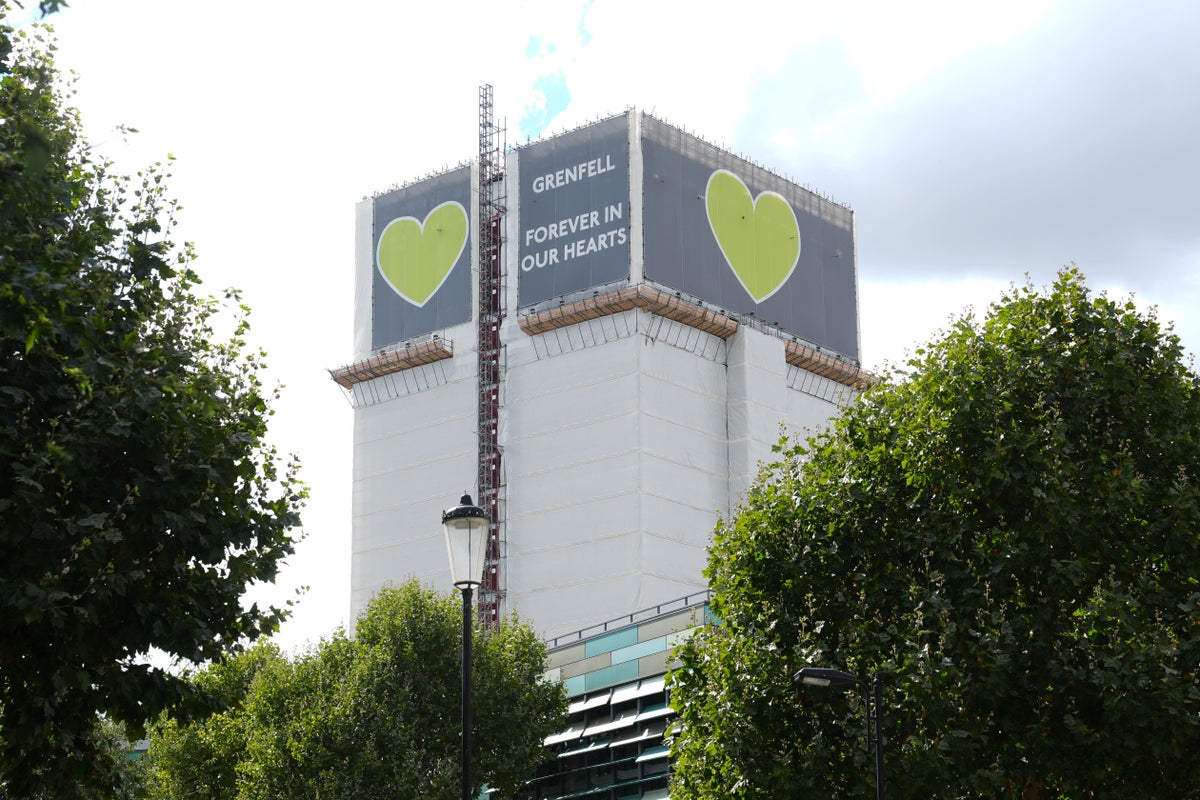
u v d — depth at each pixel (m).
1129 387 35.78
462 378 164.00
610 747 69.56
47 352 22.64
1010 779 33.47
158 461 23.80
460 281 166.88
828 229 176.88
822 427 168.12
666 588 147.12
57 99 26.14
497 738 64.31
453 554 28.34
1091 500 34.28
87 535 22.69
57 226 24.30
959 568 34.75
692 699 37.00
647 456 149.12
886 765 32.38
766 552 36.81
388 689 61.62
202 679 68.75
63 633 23.12
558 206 161.38
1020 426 36.09
